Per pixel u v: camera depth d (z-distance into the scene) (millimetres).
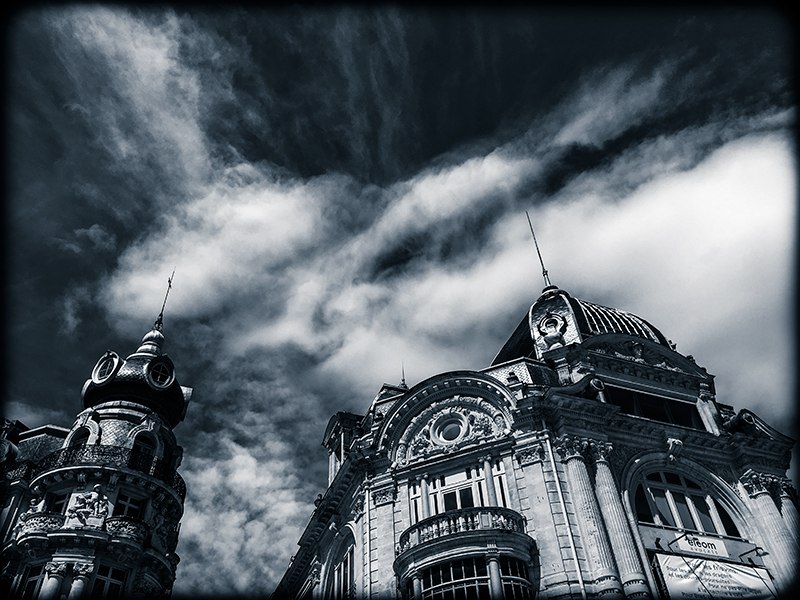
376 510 33906
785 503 34344
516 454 32812
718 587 29719
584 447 32656
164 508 36656
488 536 29406
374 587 31484
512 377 35688
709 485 34906
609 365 37500
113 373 40188
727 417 38000
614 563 29219
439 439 35156
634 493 33000
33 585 31938
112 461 35812
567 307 40281
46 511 33969
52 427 40219
